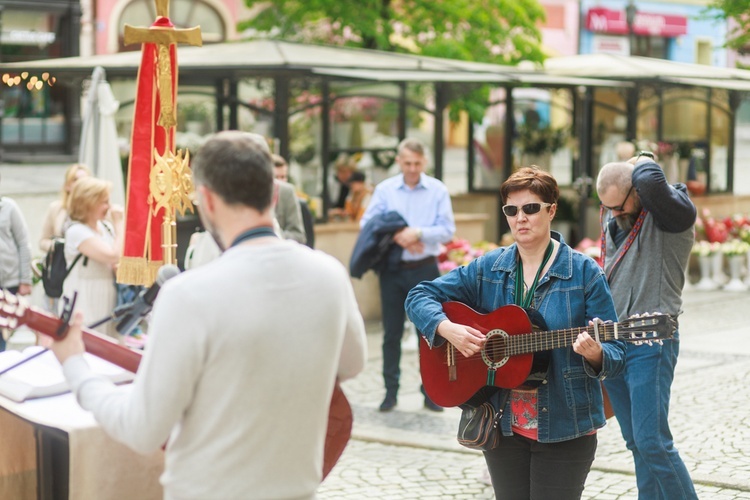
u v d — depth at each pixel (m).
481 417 4.96
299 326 3.40
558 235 5.20
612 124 18.66
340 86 14.42
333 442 4.07
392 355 9.48
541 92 19.72
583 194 18.08
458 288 5.21
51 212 10.82
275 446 3.38
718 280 16.61
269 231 3.48
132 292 8.84
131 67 13.50
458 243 13.41
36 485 4.96
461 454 8.12
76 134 31.67
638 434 5.80
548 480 4.87
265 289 3.37
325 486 7.38
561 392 4.82
